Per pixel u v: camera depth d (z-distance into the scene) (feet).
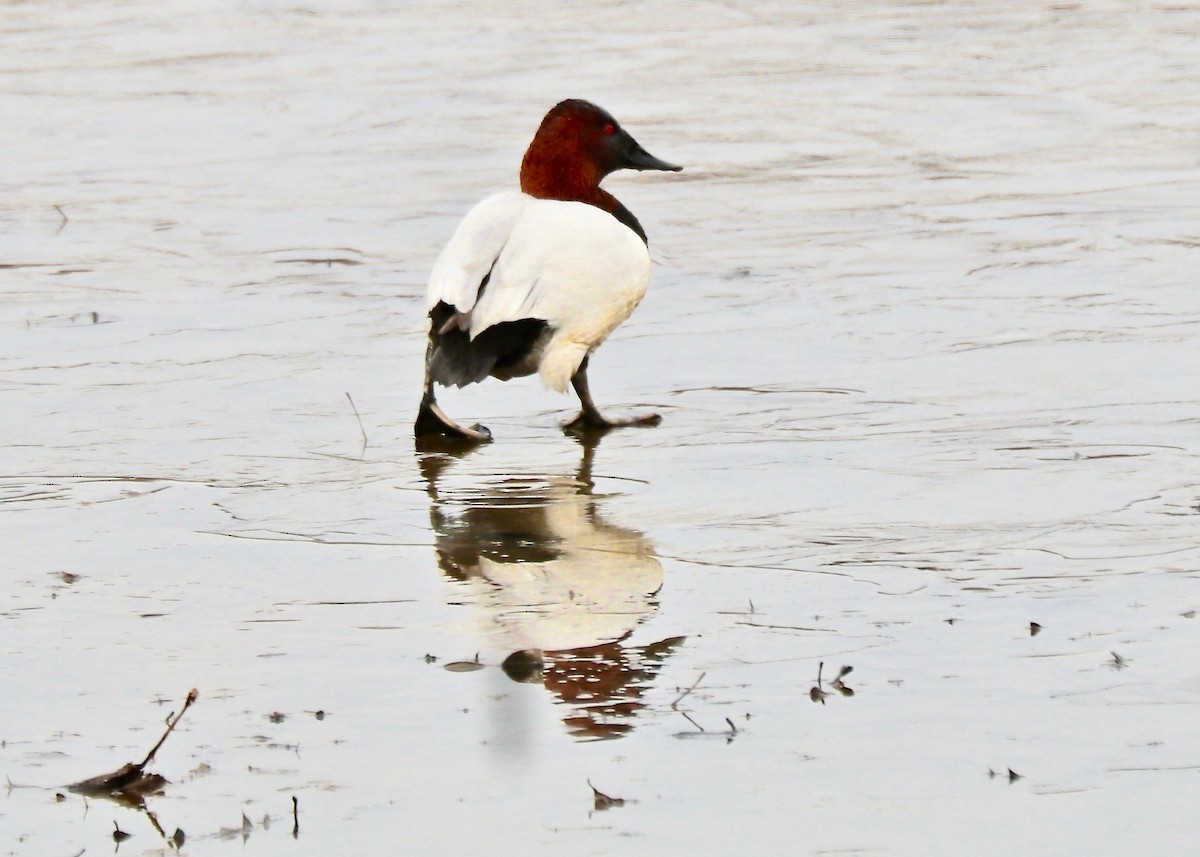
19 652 25.50
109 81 95.91
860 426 37.55
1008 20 108.78
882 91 87.51
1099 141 73.61
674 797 20.39
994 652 24.32
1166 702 22.49
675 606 26.76
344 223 62.39
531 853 19.21
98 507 33.22
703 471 34.73
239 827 19.98
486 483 34.58
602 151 41.86
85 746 22.22
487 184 68.39
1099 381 40.09
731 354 44.55
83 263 57.26
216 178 71.51
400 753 21.75
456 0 123.75
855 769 20.94
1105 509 30.81
